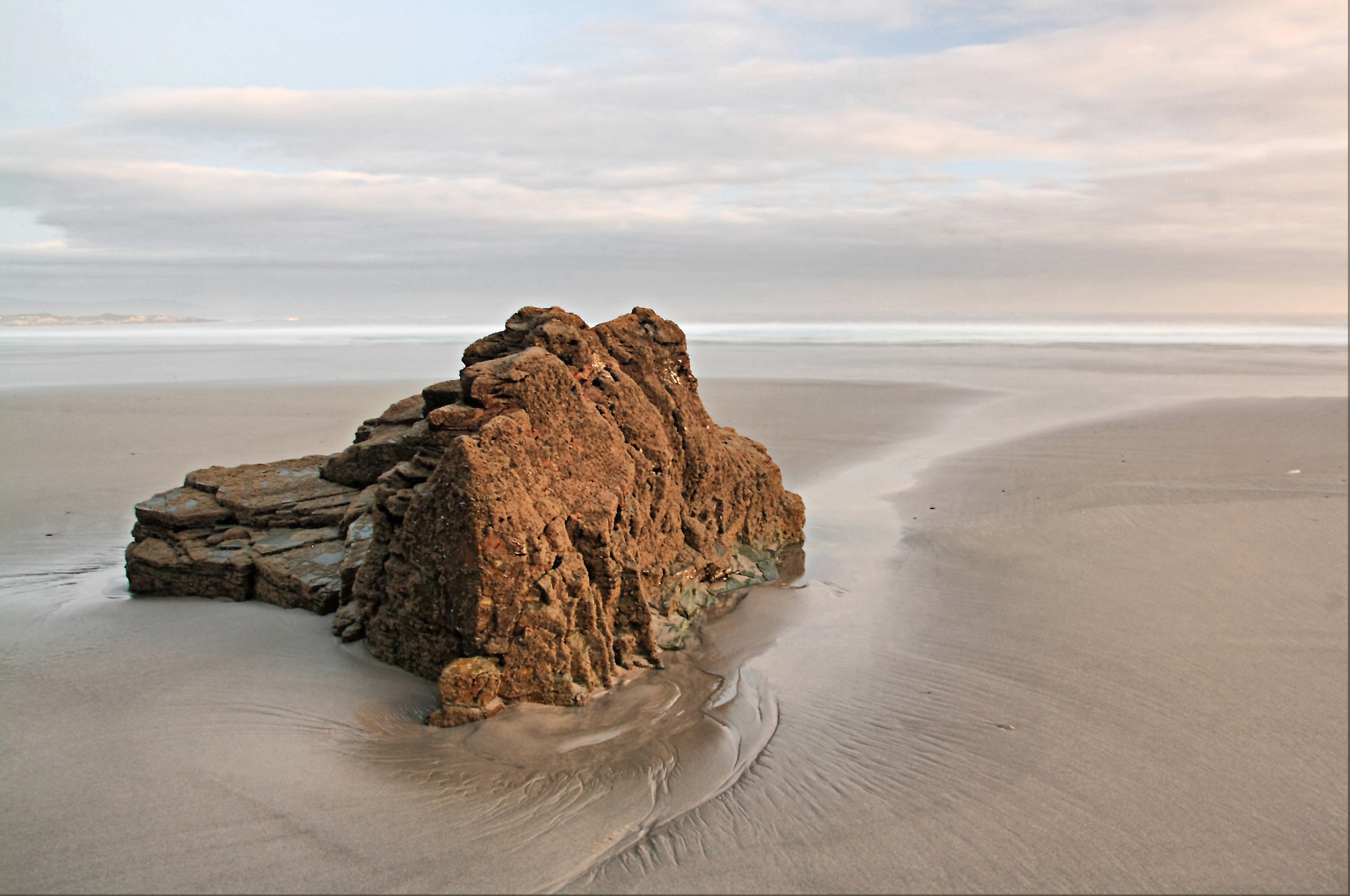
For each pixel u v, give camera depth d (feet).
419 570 29.45
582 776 24.90
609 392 37.45
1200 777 25.85
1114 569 44.62
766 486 46.42
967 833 22.99
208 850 20.77
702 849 21.95
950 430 91.04
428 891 19.89
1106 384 138.21
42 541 48.96
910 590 41.45
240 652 31.96
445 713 26.99
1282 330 405.80
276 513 40.91
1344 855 22.59
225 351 235.81
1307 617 38.22
